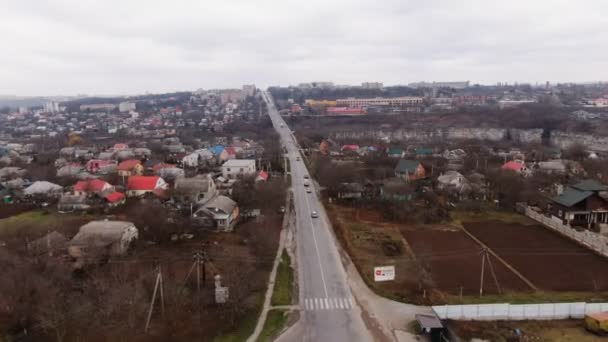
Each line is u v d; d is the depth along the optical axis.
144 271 41.06
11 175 85.12
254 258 45.88
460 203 67.25
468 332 31.78
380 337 31.72
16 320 32.59
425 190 72.62
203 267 38.59
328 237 54.12
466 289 38.94
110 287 35.94
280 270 43.69
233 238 52.50
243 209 63.97
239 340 31.22
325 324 33.50
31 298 34.03
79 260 42.50
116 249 44.50
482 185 75.81
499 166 90.31
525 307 33.81
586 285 39.62
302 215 64.06
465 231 56.19
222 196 62.16
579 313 34.12
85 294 35.75
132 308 32.78
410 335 32.03
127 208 64.31
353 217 62.66
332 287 40.00
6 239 48.72
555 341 30.75
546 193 72.44
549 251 48.53
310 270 43.91
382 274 39.44
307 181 86.38
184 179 70.00
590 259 46.06
